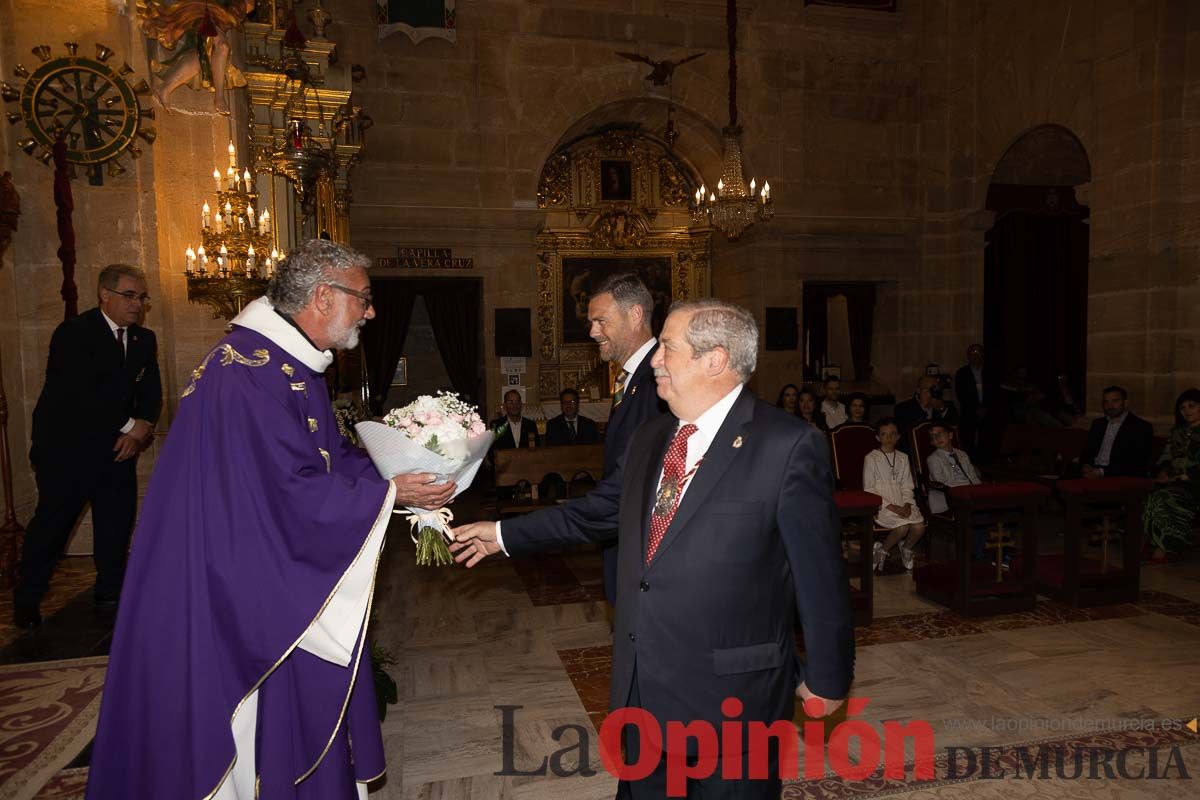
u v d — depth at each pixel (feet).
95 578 18.29
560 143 41.83
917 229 42.96
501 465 23.35
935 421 24.94
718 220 31.12
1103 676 13.82
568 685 13.82
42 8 19.45
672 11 39.24
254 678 6.97
